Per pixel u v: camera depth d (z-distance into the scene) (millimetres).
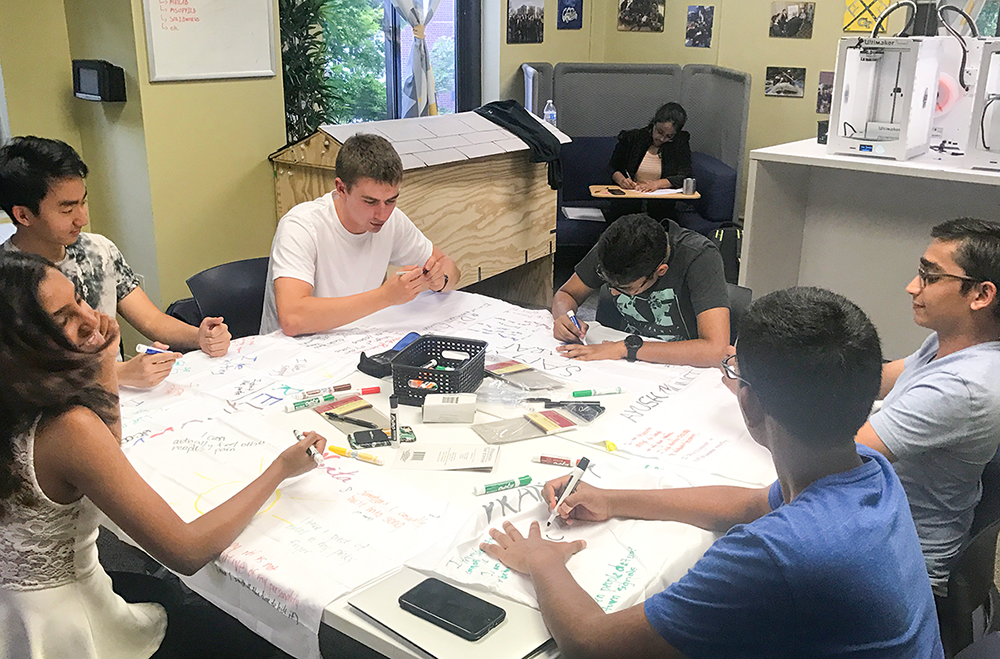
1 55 3229
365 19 4668
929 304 1652
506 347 2119
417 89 4746
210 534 1240
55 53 3357
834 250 3623
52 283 1174
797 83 5316
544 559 1191
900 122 3014
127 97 3227
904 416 1579
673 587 1021
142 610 1380
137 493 1202
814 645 961
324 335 2186
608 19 5887
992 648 1099
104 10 3170
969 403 1521
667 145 4914
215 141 3467
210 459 1522
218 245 3588
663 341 2117
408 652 1069
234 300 2592
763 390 1021
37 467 1166
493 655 1049
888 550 973
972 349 1596
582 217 4832
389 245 2566
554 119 5254
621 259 2053
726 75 5094
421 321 2303
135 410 1718
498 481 1448
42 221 1902
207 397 1789
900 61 2943
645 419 1704
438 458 1531
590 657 1032
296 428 1650
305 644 1170
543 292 4383
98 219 3570
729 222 4852
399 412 1733
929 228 3340
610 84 5488
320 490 1423
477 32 5246
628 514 1360
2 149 1882
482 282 4609
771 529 979
